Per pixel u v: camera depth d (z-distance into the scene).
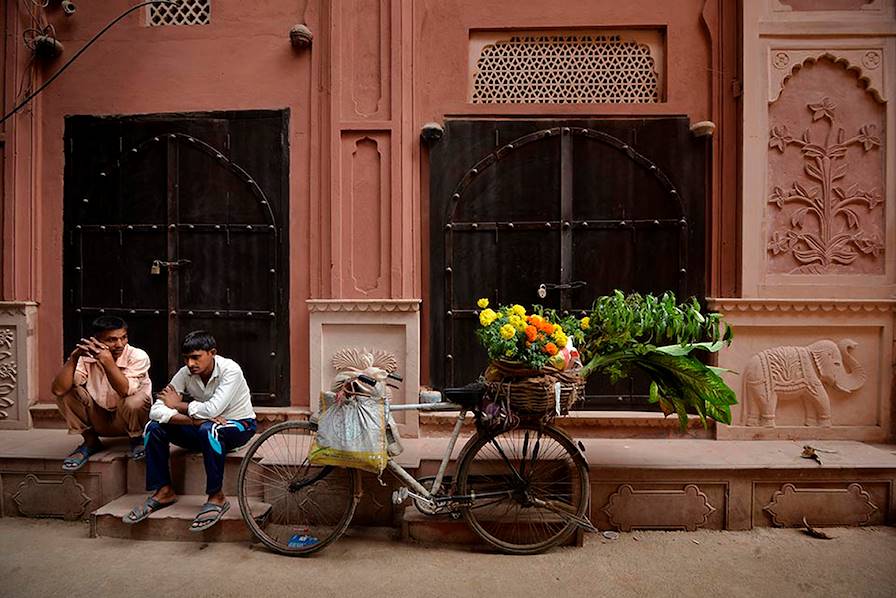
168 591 2.07
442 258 3.16
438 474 2.40
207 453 2.46
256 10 3.23
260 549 2.39
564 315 3.10
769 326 3.02
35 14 3.32
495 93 3.21
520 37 3.21
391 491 2.61
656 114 3.12
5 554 2.35
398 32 3.12
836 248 3.05
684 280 3.08
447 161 3.16
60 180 3.33
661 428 3.06
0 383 3.27
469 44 3.21
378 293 3.13
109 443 2.93
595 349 2.54
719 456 2.71
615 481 2.56
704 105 3.12
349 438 2.25
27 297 3.31
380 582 2.14
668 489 2.58
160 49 3.27
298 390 3.20
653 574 2.21
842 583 2.14
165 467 2.56
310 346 3.13
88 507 2.67
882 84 3.02
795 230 3.05
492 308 3.14
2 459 2.71
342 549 2.40
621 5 3.13
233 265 3.24
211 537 2.46
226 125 3.24
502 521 2.40
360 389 2.30
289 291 3.21
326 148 3.17
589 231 3.11
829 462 2.61
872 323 2.99
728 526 2.58
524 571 2.22
